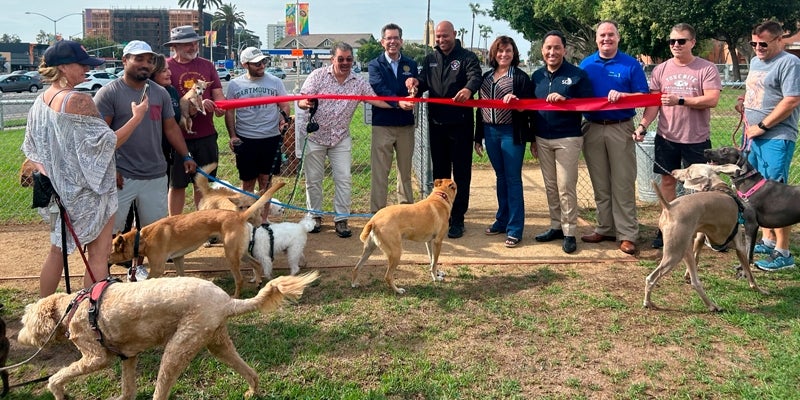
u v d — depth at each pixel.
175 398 3.31
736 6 30.52
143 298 2.94
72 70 3.81
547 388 3.44
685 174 5.04
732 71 32.81
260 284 5.09
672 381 3.49
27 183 5.36
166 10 127.19
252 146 6.48
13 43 92.75
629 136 5.80
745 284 4.97
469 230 6.79
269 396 3.33
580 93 5.67
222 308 3.02
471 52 6.20
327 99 6.23
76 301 3.06
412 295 4.82
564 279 5.17
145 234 4.55
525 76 5.93
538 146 6.04
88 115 3.75
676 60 5.68
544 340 4.03
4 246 6.13
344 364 3.70
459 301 4.66
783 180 5.32
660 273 4.46
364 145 12.98
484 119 6.14
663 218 4.48
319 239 6.43
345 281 5.14
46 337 3.12
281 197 8.40
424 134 7.38
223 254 5.99
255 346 3.90
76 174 3.75
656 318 4.34
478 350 3.88
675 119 5.68
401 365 3.69
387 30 6.40
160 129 4.91
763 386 3.38
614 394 3.37
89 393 3.39
